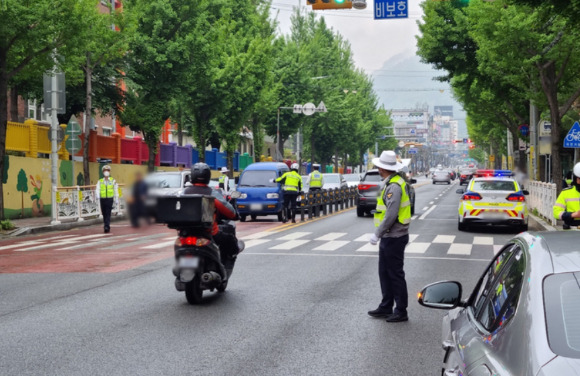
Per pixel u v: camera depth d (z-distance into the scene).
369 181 29.25
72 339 7.61
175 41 36.28
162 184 25.94
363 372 6.32
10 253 16.66
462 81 36.53
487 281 3.95
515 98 36.62
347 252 16.17
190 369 6.40
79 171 33.84
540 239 3.38
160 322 8.52
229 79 45.12
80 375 6.20
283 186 27.75
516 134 44.94
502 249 4.09
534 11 25.20
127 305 9.66
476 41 30.34
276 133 64.62
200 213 9.34
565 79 28.44
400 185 8.61
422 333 7.93
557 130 27.05
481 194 21.34
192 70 36.84
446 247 17.41
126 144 40.66
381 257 8.76
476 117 49.81
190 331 8.02
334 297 10.27
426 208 35.62
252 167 28.20
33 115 40.38
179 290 9.67
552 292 2.80
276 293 10.62
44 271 13.27
